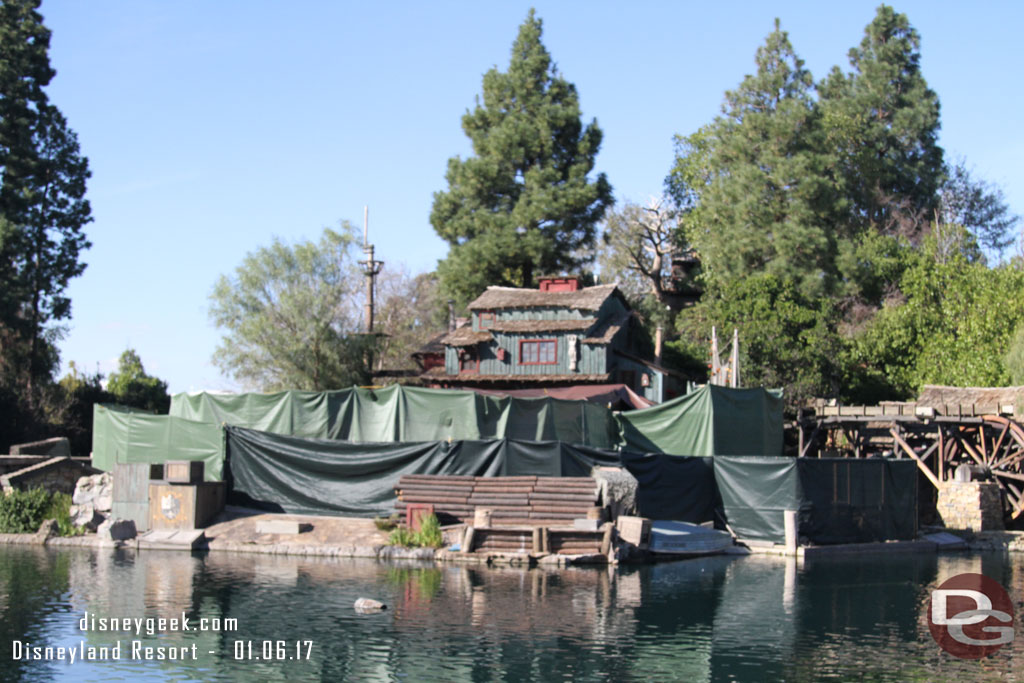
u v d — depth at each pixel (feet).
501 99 218.38
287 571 87.76
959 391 144.36
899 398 175.52
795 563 100.32
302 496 110.22
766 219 204.64
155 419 121.19
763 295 181.06
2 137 200.13
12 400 186.19
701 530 105.40
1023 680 55.26
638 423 128.77
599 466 104.94
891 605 76.38
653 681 54.19
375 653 59.41
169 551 100.78
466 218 210.59
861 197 238.27
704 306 200.13
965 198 253.85
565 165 216.13
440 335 204.13
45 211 207.62
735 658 59.21
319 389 178.50
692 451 125.08
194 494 104.99
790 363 172.45
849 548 110.01
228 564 91.81
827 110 248.52
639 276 256.73
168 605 72.02
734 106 220.02
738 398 128.47
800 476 108.88
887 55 253.65
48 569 87.92
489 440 107.55
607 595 78.28
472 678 54.65
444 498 103.35
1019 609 76.02
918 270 184.44
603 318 180.14
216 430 115.75
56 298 206.49
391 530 102.78
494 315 182.09
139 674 55.21
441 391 120.88
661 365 177.78
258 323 174.19
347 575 85.92
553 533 96.02
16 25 207.21
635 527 98.32
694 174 243.60
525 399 120.67
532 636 64.03
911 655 60.54
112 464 126.31
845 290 198.90
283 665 56.95
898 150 246.68
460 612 70.85
